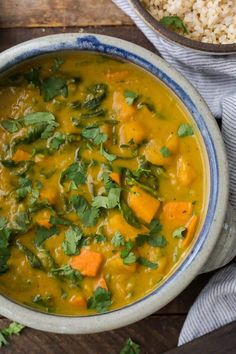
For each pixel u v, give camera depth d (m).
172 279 0.57
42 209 0.59
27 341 0.67
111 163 0.59
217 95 0.68
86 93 0.60
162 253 0.59
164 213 0.59
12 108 0.60
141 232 0.58
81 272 0.58
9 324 0.67
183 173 0.58
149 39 0.67
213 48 0.62
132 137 0.59
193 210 0.59
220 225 0.57
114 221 0.58
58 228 0.59
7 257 0.59
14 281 0.59
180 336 0.66
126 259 0.58
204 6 0.66
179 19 0.66
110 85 0.60
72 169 0.59
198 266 0.57
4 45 0.68
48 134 0.59
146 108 0.59
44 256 0.58
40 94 0.60
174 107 0.59
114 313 0.57
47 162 0.59
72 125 0.59
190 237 0.58
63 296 0.59
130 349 0.67
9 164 0.59
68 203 0.59
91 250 0.59
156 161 0.59
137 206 0.58
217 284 0.65
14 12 0.68
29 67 0.60
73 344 0.67
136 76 0.59
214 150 0.57
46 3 0.68
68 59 0.59
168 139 0.59
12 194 0.59
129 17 0.68
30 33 0.68
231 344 0.63
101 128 0.59
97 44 0.58
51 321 0.57
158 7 0.67
